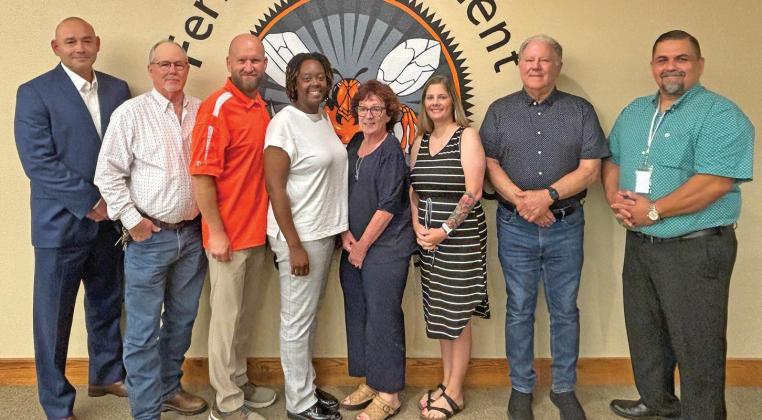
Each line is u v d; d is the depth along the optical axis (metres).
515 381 2.53
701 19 2.56
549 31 2.61
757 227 2.67
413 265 2.74
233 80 2.22
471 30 2.63
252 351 2.82
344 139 2.70
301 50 2.66
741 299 2.72
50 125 2.27
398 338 2.40
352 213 2.35
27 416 2.55
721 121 2.04
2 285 2.79
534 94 2.36
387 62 2.66
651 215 2.12
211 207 2.15
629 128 2.29
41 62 2.65
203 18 2.65
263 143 2.26
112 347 2.64
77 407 2.60
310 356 2.49
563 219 2.37
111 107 2.41
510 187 2.34
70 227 2.33
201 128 2.11
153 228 2.22
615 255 2.73
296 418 2.46
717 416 2.18
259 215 2.29
